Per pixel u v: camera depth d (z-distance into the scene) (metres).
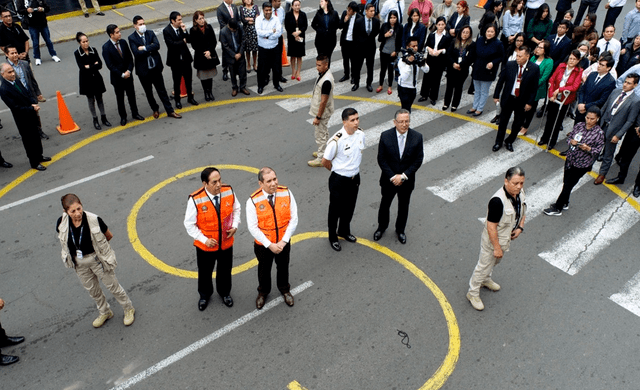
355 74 12.15
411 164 6.54
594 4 15.41
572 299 6.24
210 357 5.44
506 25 12.71
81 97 11.94
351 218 7.08
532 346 5.58
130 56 10.08
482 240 5.70
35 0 12.98
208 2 18.89
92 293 5.50
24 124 8.49
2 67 8.10
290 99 11.87
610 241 7.24
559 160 9.35
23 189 8.48
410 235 7.39
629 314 6.02
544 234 7.39
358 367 5.30
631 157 8.25
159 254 6.97
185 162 9.24
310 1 19.25
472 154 9.57
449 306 6.12
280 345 5.57
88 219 5.01
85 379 5.20
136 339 5.66
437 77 11.13
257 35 12.00
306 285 6.44
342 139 6.24
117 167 9.09
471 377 5.21
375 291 6.35
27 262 6.84
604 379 5.20
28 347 5.57
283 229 5.42
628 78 7.67
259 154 9.52
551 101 9.09
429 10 13.34
